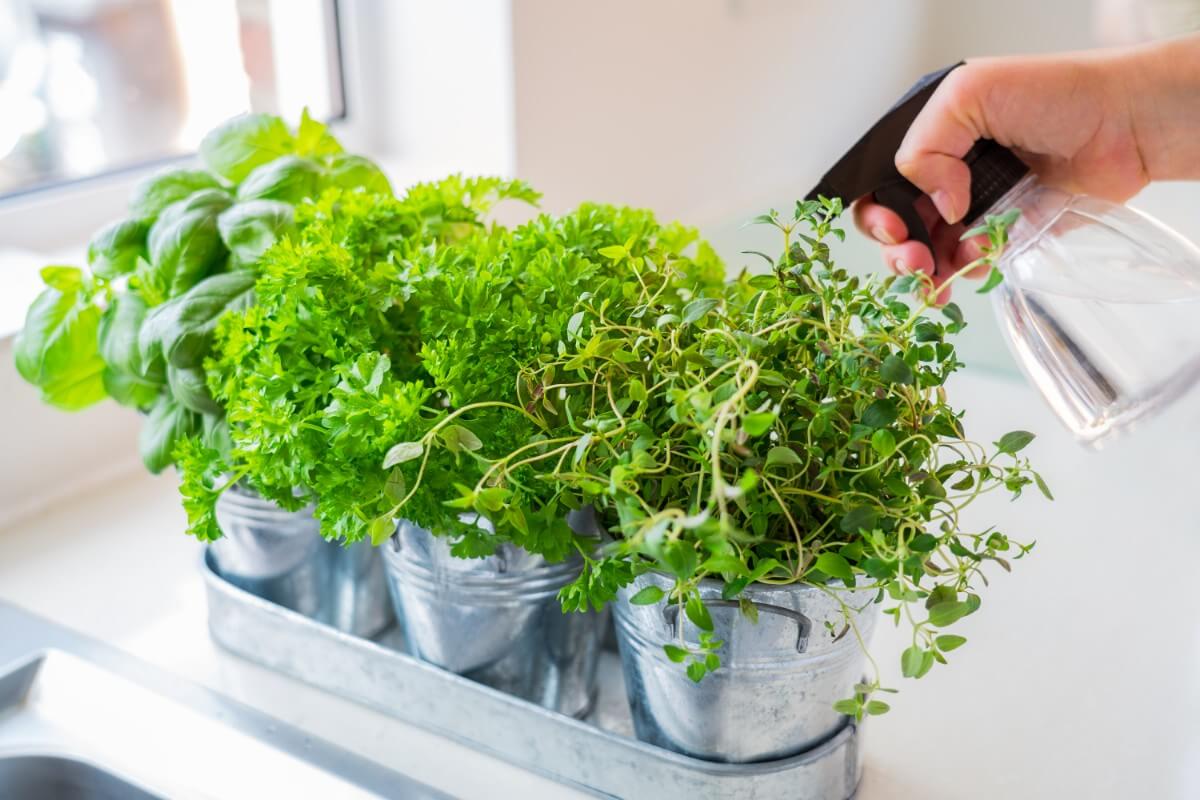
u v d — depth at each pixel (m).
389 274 0.68
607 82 1.38
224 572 0.80
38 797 0.75
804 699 0.61
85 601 0.87
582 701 0.75
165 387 0.80
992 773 0.69
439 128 1.35
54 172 1.27
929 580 0.88
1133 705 0.74
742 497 0.53
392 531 0.58
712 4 1.53
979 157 0.78
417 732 0.73
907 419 0.57
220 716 0.74
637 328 0.59
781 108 1.75
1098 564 0.89
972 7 2.04
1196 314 0.65
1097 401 0.68
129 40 1.31
